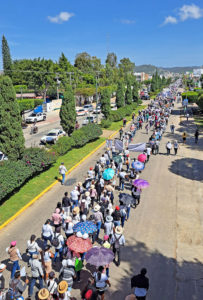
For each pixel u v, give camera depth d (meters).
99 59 104.62
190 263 8.99
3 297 6.52
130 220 11.89
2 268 7.33
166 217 12.19
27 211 13.01
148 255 9.41
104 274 7.02
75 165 19.95
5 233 11.03
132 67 147.25
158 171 18.75
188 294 7.62
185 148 25.28
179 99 70.62
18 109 15.20
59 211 10.07
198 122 39.84
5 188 12.69
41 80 60.97
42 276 7.47
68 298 6.46
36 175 17.67
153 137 23.11
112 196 13.02
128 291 7.76
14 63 74.25
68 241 8.02
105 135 31.33
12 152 15.43
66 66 70.50
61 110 24.80
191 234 10.77
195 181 16.80
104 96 37.34
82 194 13.95
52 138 27.53
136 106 56.91
